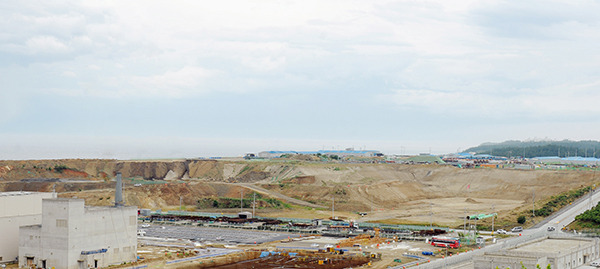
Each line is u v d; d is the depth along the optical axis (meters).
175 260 142.62
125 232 140.50
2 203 138.00
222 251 157.75
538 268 98.31
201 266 136.88
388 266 136.38
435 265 135.88
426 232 189.38
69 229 127.62
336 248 161.75
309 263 141.50
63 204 128.12
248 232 197.25
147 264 137.25
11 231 139.38
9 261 139.00
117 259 138.12
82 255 129.75
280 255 153.12
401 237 183.62
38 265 131.12
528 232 193.12
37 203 145.12
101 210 135.12
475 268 112.69
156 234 190.38
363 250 161.25
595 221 195.38
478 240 167.88
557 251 117.31
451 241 164.12
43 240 130.75
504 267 109.31
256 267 136.75
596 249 131.88
